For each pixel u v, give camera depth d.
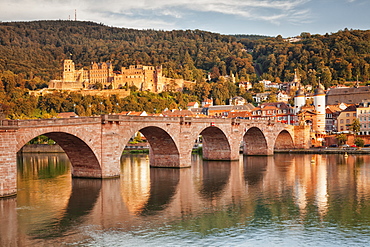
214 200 75.19
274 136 163.50
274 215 65.00
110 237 53.47
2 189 66.94
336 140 192.62
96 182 88.62
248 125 144.88
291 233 56.16
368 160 137.75
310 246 51.47
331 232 56.62
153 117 100.88
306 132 179.88
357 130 190.00
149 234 54.97
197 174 106.25
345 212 66.75
